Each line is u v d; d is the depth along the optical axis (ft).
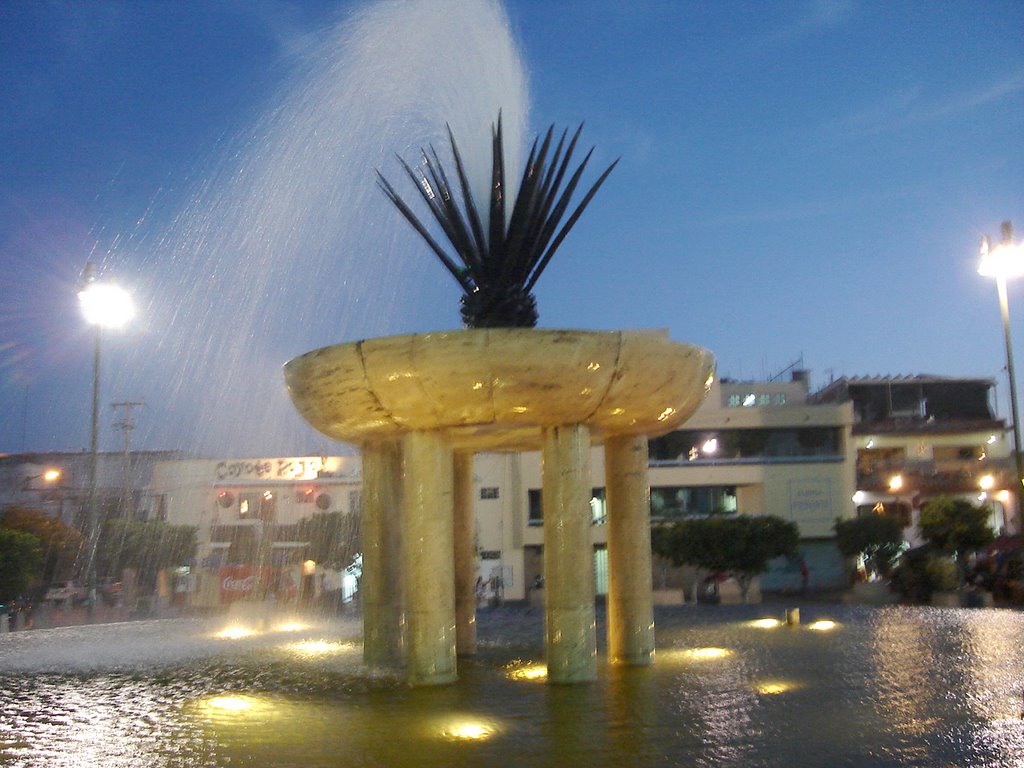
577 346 30.58
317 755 21.71
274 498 171.53
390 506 37.14
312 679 33.53
